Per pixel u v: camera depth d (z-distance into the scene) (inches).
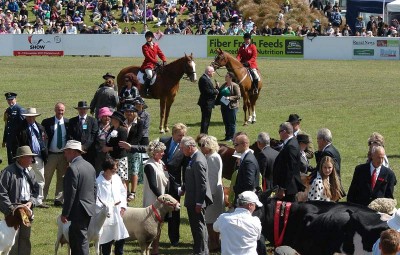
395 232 369.7
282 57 1941.4
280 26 2050.9
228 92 943.0
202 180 542.3
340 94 1339.8
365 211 485.1
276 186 548.7
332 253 480.4
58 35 1948.8
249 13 2246.6
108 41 1942.7
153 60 1037.2
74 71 1606.8
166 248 590.6
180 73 1023.6
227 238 452.1
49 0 2335.1
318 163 575.5
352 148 931.3
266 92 1357.0
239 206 458.0
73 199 510.9
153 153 582.2
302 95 1326.3
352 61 1865.2
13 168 526.0
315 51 1932.8
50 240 601.6
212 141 579.5
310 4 2395.4
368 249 470.9
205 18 2237.9
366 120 1107.3
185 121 1083.9
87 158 687.7
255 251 454.6
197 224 547.8
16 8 2322.8
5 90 1342.3
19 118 735.1
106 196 536.1
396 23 2118.6
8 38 1952.5
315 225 485.7
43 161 684.1
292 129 571.5
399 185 759.7
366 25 2273.6
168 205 543.5
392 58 1905.8
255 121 1080.8
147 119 719.7
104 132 687.7
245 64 1079.6
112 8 2442.2
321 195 556.1
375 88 1409.9
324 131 586.2
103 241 534.0
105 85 850.8
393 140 978.1
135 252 574.9
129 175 698.2
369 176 556.4
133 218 543.5
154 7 2348.7
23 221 508.1
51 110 1160.8
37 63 1753.2
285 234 495.5
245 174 540.1
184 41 1947.6
